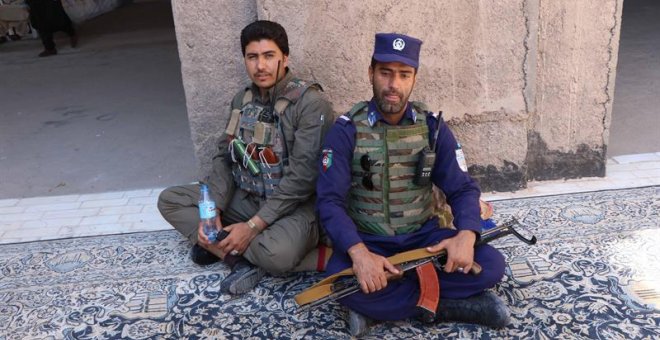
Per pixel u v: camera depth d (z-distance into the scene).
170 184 4.21
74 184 4.31
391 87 2.38
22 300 2.88
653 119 4.94
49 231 3.58
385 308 2.45
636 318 2.51
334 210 2.50
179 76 7.60
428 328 2.53
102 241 3.43
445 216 2.88
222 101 3.53
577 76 3.63
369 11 3.31
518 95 3.57
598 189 3.72
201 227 2.92
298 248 2.81
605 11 3.49
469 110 3.59
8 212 3.89
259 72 2.79
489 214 3.00
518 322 2.53
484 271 2.46
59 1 9.66
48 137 5.43
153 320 2.69
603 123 3.76
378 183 2.54
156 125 5.59
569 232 3.22
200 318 2.69
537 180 3.91
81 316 2.74
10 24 10.90
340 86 3.43
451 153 2.58
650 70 6.53
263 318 2.66
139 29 11.77
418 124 2.54
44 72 8.39
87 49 10.00
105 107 6.34
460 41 3.43
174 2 3.33
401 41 2.36
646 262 2.90
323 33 3.32
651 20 9.65
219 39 3.41
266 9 3.24
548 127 3.75
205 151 3.64
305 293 2.45
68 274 3.10
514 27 3.42
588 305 2.62
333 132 2.55
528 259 3.00
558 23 3.50
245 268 2.88
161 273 3.07
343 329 2.56
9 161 4.85
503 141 3.68
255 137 2.89
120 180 4.33
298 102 2.83
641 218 3.32
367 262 2.35
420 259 2.44
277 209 2.85
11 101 6.83
